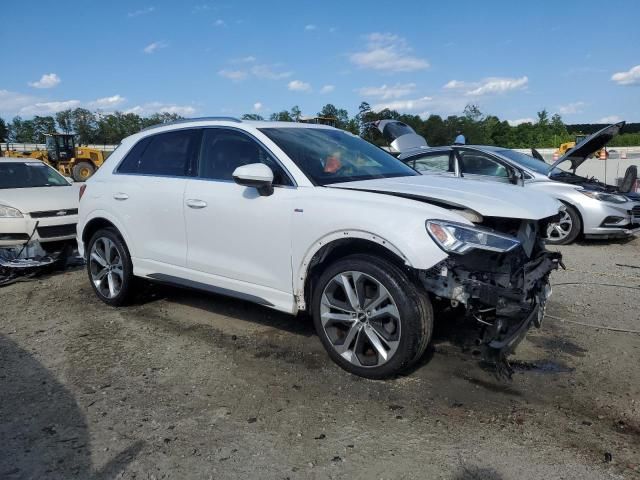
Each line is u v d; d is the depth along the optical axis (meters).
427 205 3.55
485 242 3.34
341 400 3.47
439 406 3.38
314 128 4.93
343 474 2.73
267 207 4.10
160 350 4.33
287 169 4.13
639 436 3.04
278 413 3.32
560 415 3.27
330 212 3.73
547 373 3.85
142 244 5.08
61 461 2.86
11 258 6.75
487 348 3.42
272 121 4.84
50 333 4.78
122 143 5.61
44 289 6.29
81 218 5.68
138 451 2.94
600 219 8.54
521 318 3.53
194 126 4.92
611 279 6.46
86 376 3.88
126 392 3.62
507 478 2.68
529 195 4.00
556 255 4.15
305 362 4.04
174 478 2.71
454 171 9.08
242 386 3.68
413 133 11.90
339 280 3.76
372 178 4.29
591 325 4.83
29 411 3.39
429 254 3.32
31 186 8.07
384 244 3.47
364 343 3.78
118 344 4.48
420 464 2.80
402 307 3.47
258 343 4.43
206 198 4.51
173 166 4.95
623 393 3.55
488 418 3.24
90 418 3.29
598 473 2.71
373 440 3.02
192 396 3.55
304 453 2.91
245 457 2.88
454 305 3.56
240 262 4.33
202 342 4.48
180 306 5.46
